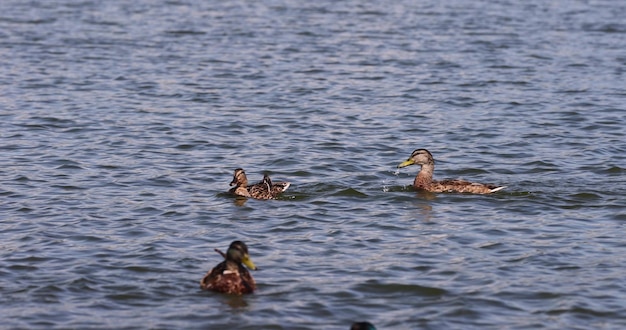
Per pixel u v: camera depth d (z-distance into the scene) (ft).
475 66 143.54
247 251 56.75
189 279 58.23
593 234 67.87
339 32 173.68
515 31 176.45
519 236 67.41
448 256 63.10
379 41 164.55
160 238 66.13
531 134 102.58
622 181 83.25
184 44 159.63
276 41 163.63
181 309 53.62
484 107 116.57
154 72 135.54
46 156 90.22
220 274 56.39
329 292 56.34
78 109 111.75
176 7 205.16
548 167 88.94
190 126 104.32
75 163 87.76
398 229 69.21
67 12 194.39
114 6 204.85
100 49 153.28
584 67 143.74
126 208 73.56
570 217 72.08
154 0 216.13
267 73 136.46
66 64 140.26
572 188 80.79
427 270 60.39
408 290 56.95
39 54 147.64
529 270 60.49
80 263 60.64
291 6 208.95
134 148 94.22
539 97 122.42
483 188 79.51
